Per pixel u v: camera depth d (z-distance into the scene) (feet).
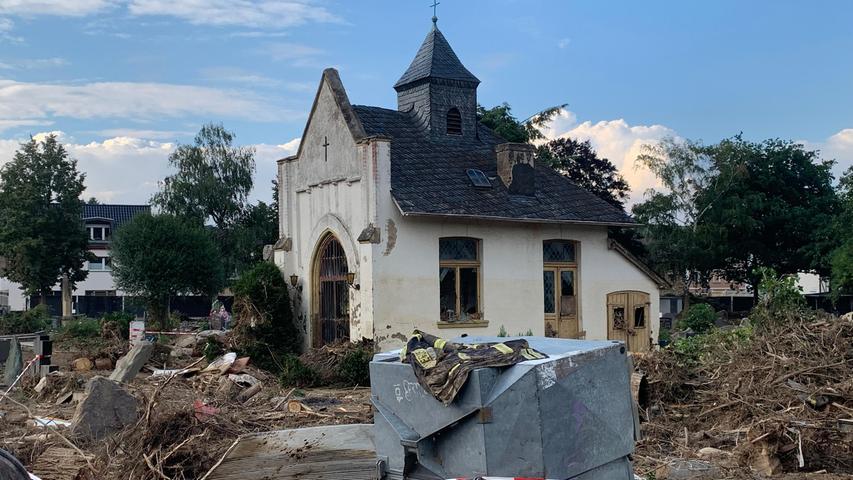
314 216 78.79
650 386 46.34
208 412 39.29
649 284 88.02
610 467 22.38
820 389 41.22
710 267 182.60
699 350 53.47
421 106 86.07
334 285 76.89
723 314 164.96
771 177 188.85
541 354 21.93
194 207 202.08
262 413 47.34
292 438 29.99
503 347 21.95
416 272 72.43
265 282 76.79
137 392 52.75
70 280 193.06
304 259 80.07
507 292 78.02
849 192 175.22
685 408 45.34
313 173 78.89
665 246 177.78
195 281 138.82
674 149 180.24
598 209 85.20
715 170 181.68
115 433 37.27
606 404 22.22
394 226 71.56
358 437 29.86
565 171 171.53
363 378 64.23
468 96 87.51
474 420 20.79
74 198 190.60
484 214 74.38
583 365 21.85
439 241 74.59
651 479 31.91
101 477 31.07
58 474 32.60
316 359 67.00
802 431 35.50
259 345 74.33
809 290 236.43
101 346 83.71
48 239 186.29
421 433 21.81
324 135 77.20
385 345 70.03
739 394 43.27
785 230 185.68
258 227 207.10
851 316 50.16
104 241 250.16
